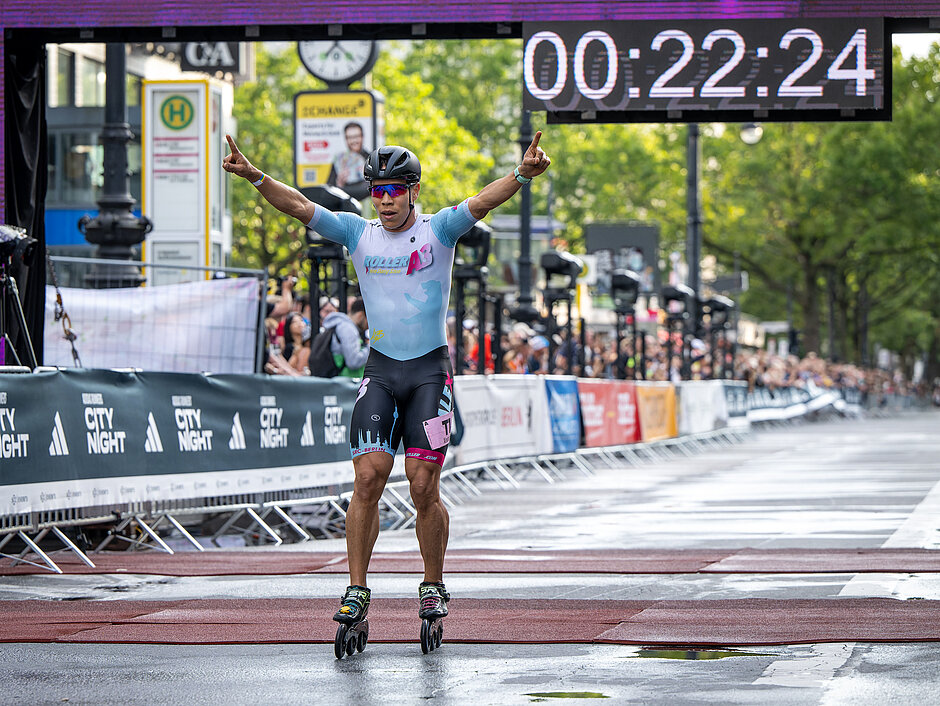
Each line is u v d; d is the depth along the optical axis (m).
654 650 15.88
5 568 24.34
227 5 28.61
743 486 43.75
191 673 14.89
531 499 39.00
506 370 53.41
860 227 163.38
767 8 28.58
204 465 27.77
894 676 14.25
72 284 85.50
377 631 17.36
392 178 16.38
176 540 29.52
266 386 29.61
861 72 28.47
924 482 43.94
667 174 169.50
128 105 92.06
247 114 120.44
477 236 41.59
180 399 27.22
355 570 16.00
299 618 18.42
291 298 38.47
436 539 16.28
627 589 20.83
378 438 16.17
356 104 59.06
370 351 16.64
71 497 24.50
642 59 28.67
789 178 162.00
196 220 53.72
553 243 158.88
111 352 31.83
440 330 16.58
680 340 83.62
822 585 20.83
